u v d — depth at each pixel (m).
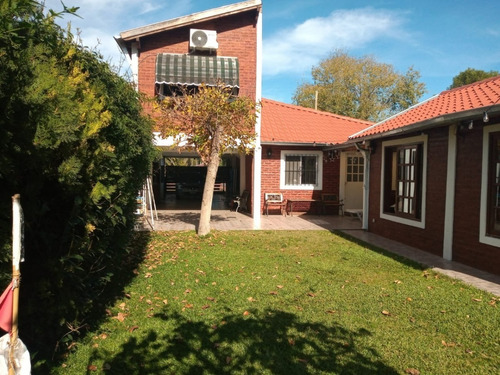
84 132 3.17
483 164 7.14
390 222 10.57
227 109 10.62
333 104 37.88
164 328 4.46
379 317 4.87
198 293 5.70
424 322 4.73
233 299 5.46
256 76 13.91
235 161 21.64
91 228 3.45
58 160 3.12
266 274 6.78
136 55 13.31
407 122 9.46
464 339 4.28
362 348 4.04
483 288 6.11
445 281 6.48
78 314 3.82
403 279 6.61
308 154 15.88
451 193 7.99
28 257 3.18
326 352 3.95
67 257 3.18
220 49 13.80
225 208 18.06
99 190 3.39
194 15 13.30
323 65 39.34
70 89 3.07
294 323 4.64
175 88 13.62
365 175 12.04
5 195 2.73
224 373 3.54
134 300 5.38
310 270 7.11
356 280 6.50
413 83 38.88
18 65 2.57
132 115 6.12
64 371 3.50
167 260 7.70
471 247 7.47
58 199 3.46
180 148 12.16
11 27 2.20
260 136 14.68
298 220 14.27
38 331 3.26
